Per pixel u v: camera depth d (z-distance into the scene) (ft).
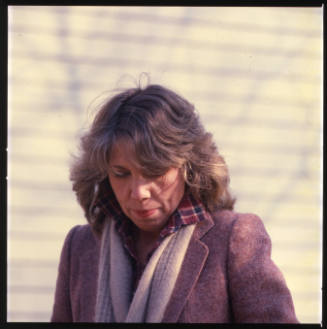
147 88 7.17
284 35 15.20
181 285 6.66
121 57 14.70
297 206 15.29
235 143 15.01
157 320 6.52
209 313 6.54
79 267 7.84
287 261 15.30
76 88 14.60
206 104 14.88
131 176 6.73
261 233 7.00
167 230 6.91
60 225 14.70
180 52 14.85
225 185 7.27
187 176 7.02
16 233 14.51
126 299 7.00
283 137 15.23
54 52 14.51
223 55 14.99
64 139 14.56
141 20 14.75
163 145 6.61
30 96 14.44
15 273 14.51
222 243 6.82
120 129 6.66
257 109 15.10
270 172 15.20
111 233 7.47
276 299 6.40
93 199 7.73
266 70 15.15
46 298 14.64
